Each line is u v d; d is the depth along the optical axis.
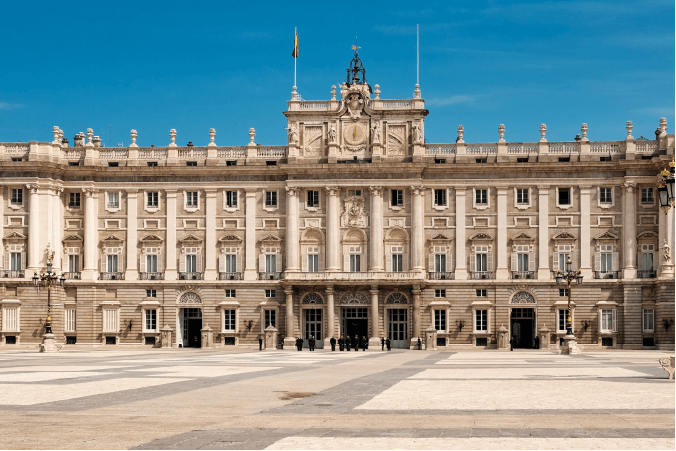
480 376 42.62
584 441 20.06
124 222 101.44
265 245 100.38
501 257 98.06
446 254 98.94
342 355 76.81
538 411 26.16
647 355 73.88
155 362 59.81
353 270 99.31
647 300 95.25
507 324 97.44
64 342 99.81
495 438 20.61
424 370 49.16
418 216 98.38
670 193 37.38
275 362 60.59
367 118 100.38
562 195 98.44
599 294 96.69
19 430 22.77
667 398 29.88
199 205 101.38
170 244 101.06
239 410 27.39
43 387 36.09
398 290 98.19
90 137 102.50
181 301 100.62
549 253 97.81
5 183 98.88
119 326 100.44
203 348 97.50
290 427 23.05
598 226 97.38
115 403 29.52
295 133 100.62
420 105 99.56
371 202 99.12
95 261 101.12
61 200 101.06
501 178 98.69
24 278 98.06
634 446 19.23
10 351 87.44
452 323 97.94
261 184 100.88
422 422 23.80
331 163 99.00
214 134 102.31
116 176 101.69
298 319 98.94
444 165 98.50
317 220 99.81
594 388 34.25
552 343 96.88
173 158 101.56
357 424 23.52
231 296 100.25
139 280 100.69
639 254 96.50
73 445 20.14
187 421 24.59
